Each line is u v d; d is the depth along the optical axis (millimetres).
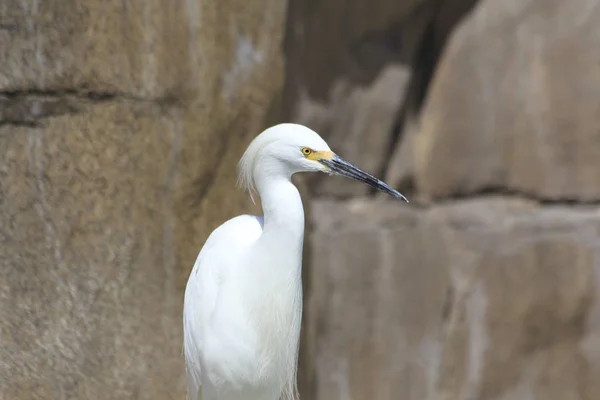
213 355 6840
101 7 9016
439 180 13781
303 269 11266
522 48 13586
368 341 12992
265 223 6668
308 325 11648
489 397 13273
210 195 9766
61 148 8961
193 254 9672
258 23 9953
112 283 9227
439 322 13156
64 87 8945
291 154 6523
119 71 9148
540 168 13734
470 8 13555
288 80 12578
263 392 7195
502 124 13688
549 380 13414
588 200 13750
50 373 8836
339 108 13180
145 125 9320
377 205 13516
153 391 9398
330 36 12844
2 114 8781
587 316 13445
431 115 13719
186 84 9492
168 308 9539
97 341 9125
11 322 8734
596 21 13508
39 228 8906
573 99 13602
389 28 13219
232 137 9867
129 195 9281
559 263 13312
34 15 8789
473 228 13312
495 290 13148
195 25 9516
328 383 12867
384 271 13008
